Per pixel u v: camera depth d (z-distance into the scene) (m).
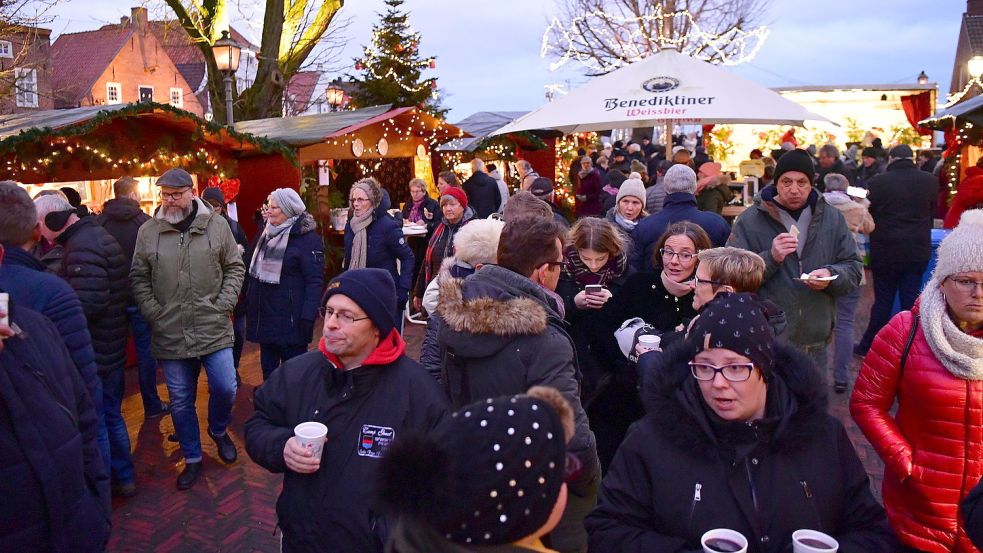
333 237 10.75
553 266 2.92
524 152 16.02
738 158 18.69
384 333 2.46
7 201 3.01
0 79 14.31
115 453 4.49
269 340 5.45
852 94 19.06
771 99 6.66
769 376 2.00
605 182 13.33
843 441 2.04
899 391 2.51
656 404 2.04
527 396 1.34
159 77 39.50
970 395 2.32
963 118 8.47
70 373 2.47
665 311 3.45
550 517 1.25
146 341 5.76
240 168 9.72
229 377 4.79
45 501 2.22
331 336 2.39
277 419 2.55
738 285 3.00
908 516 2.48
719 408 1.96
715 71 6.98
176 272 4.54
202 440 5.42
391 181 13.90
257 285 5.48
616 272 3.64
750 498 1.94
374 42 20.52
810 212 4.10
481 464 1.21
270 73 15.64
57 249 4.33
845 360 6.06
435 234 7.84
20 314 2.36
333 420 2.42
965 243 2.31
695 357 1.99
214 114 15.80
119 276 4.30
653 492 2.03
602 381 3.39
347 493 2.34
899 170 6.75
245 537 4.07
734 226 4.33
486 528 1.20
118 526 4.18
